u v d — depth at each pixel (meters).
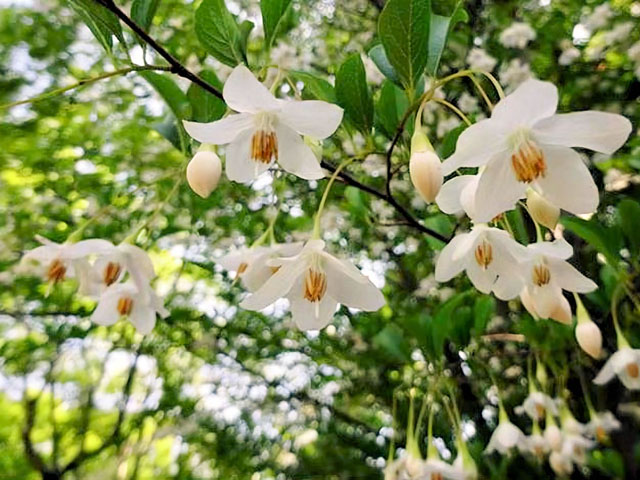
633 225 2.50
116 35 1.76
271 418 7.57
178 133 2.31
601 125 1.45
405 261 5.68
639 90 4.45
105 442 8.44
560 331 3.22
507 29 4.14
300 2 5.03
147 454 9.57
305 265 1.75
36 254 2.08
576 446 3.15
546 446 3.06
